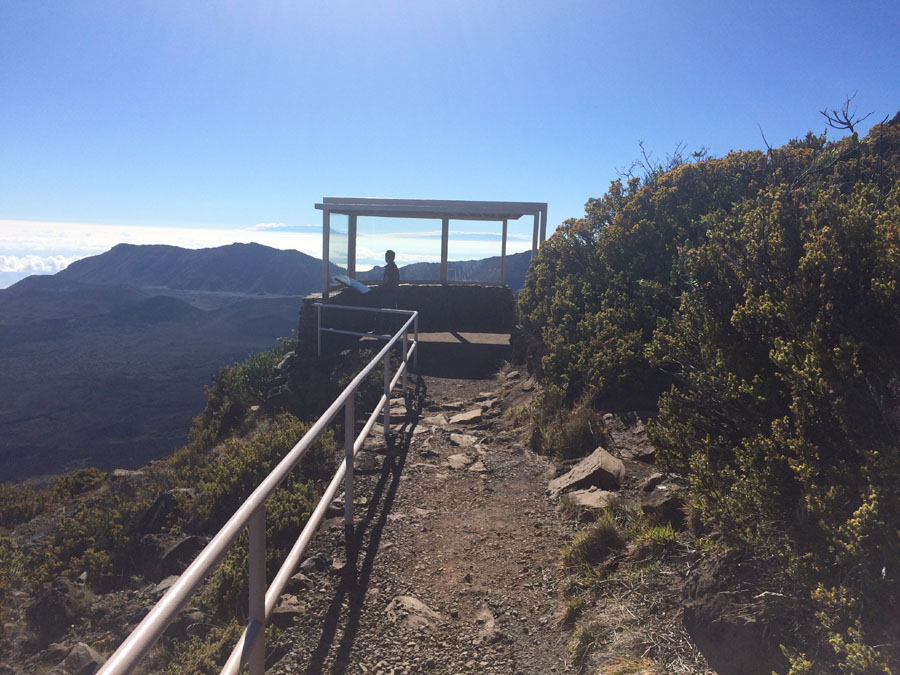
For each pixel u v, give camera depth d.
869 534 2.29
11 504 9.33
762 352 3.62
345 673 2.97
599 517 4.42
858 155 6.98
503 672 2.96
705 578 2.85
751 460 3.09
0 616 4.66
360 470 6.15
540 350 9.54
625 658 2.78
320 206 13.98
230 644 3.49
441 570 4.07
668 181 8.85
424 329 14.66
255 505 2.22
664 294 6.73
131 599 4.91
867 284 3.20
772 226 4.11
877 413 2.70
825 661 2.21
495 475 5.98
